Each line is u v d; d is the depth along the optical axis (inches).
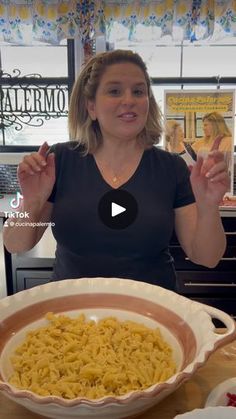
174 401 25.0
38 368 24.3
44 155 40.5
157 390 19.4
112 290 31.1
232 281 81.6
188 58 94.1
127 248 45.1
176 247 79.0
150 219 44.8
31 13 85.8
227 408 19.8
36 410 20.7
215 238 42.7
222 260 80.3
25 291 29.7
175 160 48.3
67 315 29.9
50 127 99.2
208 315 26.5
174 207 48.3
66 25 85.9
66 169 47.3
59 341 27.2
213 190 39.4
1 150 99.7
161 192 46.3
